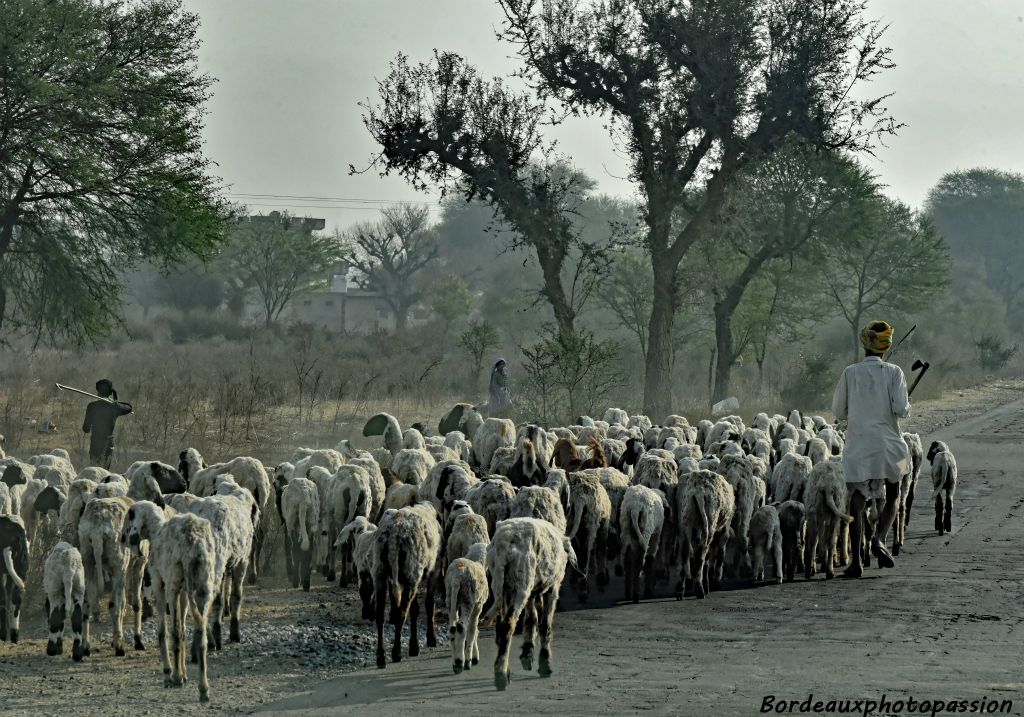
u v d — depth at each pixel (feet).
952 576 49.55
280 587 51.70
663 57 117.91
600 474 51.13
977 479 85.46
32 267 117.80
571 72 118.21
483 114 116.78
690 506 47.42
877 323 52.13
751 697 31.09
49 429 88.58
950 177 449.89
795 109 115.75
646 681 33.73
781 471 54.24
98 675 36.96
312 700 33.35
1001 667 33.63
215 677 36.63
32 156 108.37
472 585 36.63
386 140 116.57
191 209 116.57
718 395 134.92
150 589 38.37
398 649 38.55
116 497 42.42
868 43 115.75
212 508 38.70
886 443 50.47
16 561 41.88
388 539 38.37
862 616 42.11
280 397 115.85
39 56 105.81
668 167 120.57
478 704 31.99
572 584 50.96
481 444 61.93
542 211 116.98
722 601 46.44
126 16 111.55
